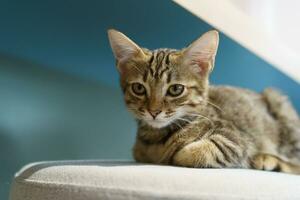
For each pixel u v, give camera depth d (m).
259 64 0.48
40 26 0.40
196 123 0.35
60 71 0.53
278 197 0.23
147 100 0.34
